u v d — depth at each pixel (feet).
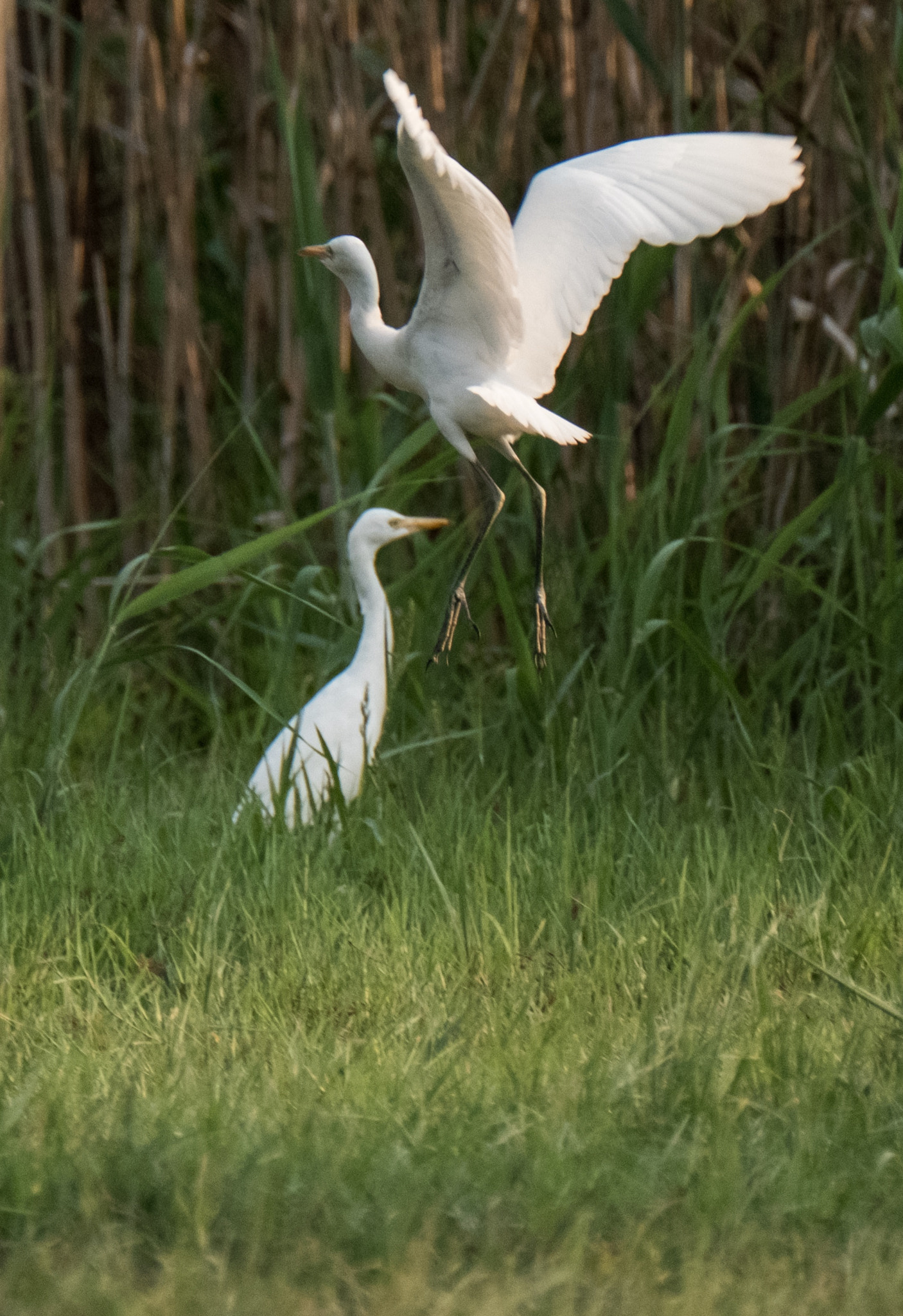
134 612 31.55
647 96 42.29
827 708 36.14
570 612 38.11
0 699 36.91
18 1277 15.08
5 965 24.17
